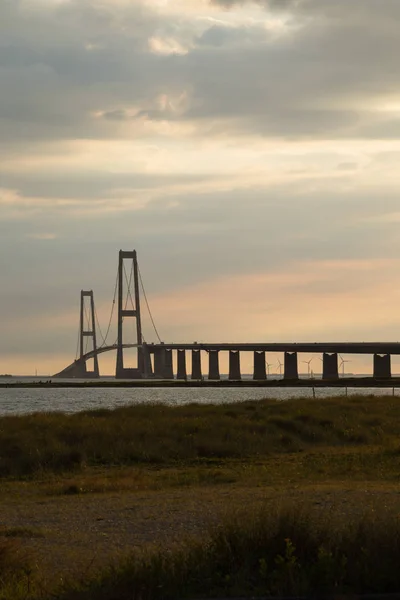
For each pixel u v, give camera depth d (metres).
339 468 37.06
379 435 54.91
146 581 14.62
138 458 44.19
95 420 60.38
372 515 18.17
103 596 14.25
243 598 14.27
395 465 37.84
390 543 15.66
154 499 27.92
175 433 50.91
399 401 89.88
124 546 18.97
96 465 42.47
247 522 16.73
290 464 40.41
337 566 14.86
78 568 16.47
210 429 53.28
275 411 72.88
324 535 16.28
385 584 14.88
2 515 25.02
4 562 16.27
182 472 38.38
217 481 33.69
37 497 30.22
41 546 19.28
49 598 14.24
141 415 71.75
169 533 20.58
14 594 14.34
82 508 26.27
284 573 14.79
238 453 46.62
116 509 25.64
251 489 29.75
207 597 14.30
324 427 57.94
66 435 48.69
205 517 22.91
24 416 67.31
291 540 15.93
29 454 42.06
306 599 14.25
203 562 15.51
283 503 18.77
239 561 15.59
